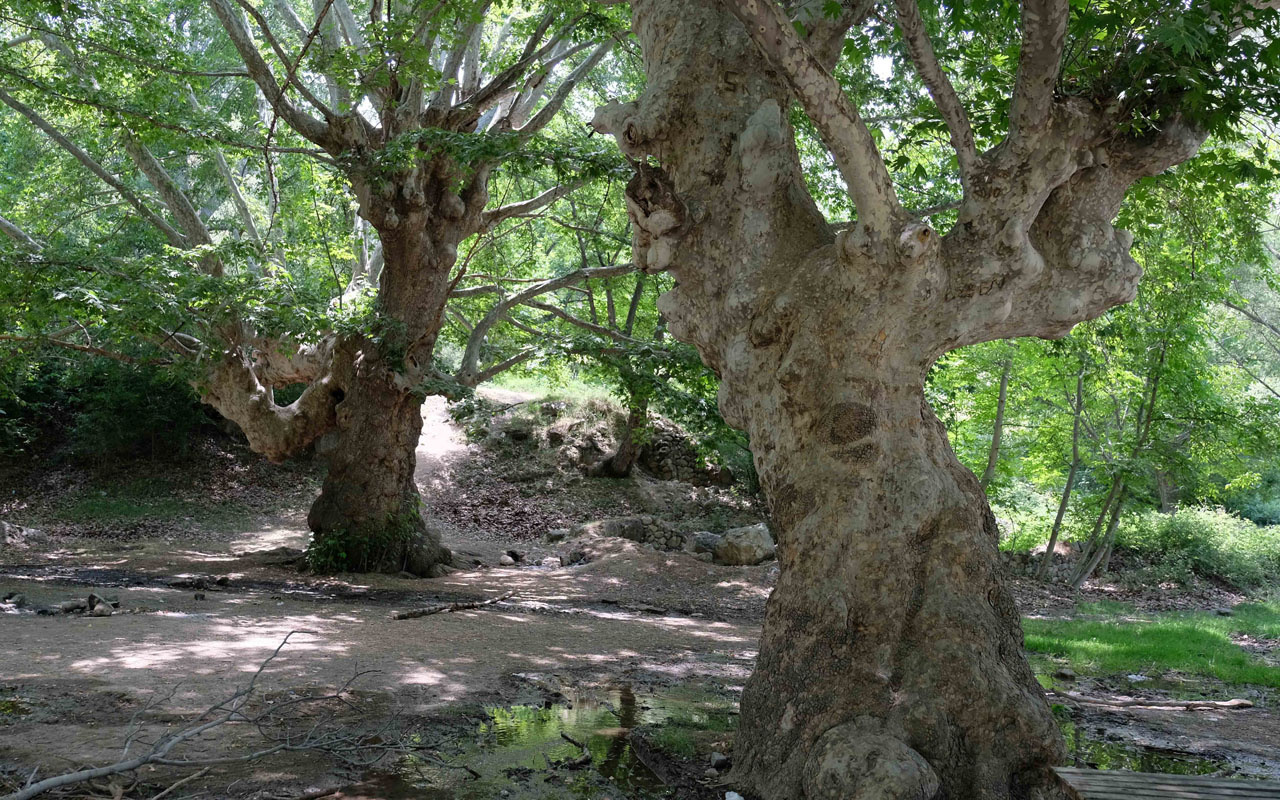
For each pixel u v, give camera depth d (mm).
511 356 20531
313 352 18406
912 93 15227
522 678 8430
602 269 18875
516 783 5469
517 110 19016
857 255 5801
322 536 17297
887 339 6016
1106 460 21766
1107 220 6426
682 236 6730
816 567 5758
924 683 5379
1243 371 25719
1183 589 22625
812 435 6035
